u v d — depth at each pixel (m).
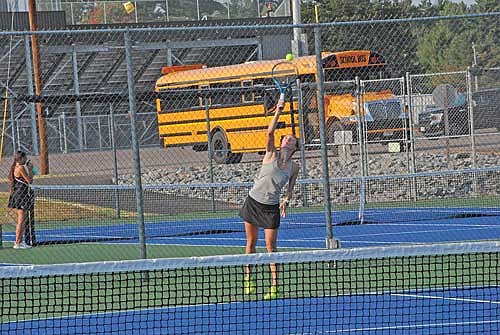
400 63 71.38
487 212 48.97
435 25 72.69
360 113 53.75
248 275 26.80
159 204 59.44
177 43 97.50
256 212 27.80
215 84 76.06
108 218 55.41
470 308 24.05
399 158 65.19
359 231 44.22
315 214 52.66
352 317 23.36
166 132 81.94
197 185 44.38
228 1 102.44
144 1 102.00
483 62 71.31
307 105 65.88
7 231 52.06
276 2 105.62
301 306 25.12
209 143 54.88
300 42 70.69
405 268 30.52
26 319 24.64
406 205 54.75
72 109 87.06
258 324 22.83
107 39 97.56
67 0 99.38
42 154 65.62
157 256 38.09
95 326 23.28
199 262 20.02
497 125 68.12
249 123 71.69
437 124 67.25
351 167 63.38
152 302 26.17
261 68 71.88
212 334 21.86
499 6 103.06
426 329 21.84
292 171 27.86
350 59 68.62
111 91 105.44
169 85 81.38
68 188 45.91
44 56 99.12
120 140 92.62
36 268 19.67
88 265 19.77
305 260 20.27
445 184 59.25
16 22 95.50
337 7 100.81
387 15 101.19
